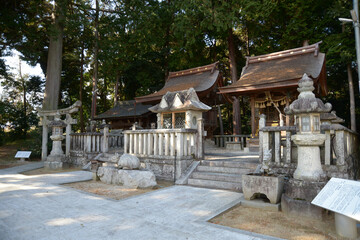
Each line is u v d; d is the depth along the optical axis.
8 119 22.72
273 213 4.71
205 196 5.89
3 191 6.54
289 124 13.55
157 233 3.65
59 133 12.35
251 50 27.38
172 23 22.16
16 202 5.43
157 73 24.66
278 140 6.33
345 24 14.88
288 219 4.37
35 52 17.94
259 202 5.14
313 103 4.59
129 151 9.23
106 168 7.96
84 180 8.22
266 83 13.12
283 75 13.54
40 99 30.67
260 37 23.67
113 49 20.25
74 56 26.33
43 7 18.41
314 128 4.74
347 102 20.98
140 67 24.80
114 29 20.83
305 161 4.82
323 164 5.65
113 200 5.59
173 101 9.73
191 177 7.65
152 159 8.44
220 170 7.58
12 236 3.55
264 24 21.73
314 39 18.41
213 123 19.89
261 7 18.20
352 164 6.68
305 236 3.64
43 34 18.97
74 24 17.25
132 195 6.15
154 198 5.74
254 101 14.98
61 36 18.95
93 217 4.39
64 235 3.58
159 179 8.20
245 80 14.76
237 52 26.67
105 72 23.97
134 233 3.65
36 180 8.30
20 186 7.23
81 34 20.98
